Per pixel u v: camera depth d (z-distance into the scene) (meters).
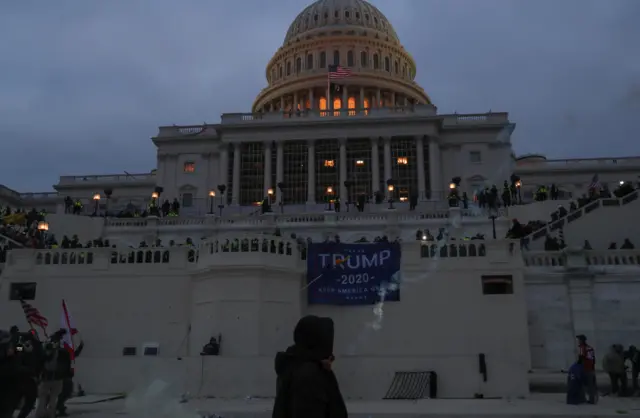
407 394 18.30
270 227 44.91
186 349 23.23
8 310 24.36
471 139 68.38
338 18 99.75
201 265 23.34
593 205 34.06
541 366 24.31
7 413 9.73
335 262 23.41
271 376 18.17
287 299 22.98
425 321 22.62
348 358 18.69
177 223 46.84
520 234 28.12
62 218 45.03
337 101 89.88
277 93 92.38
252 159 68.50
